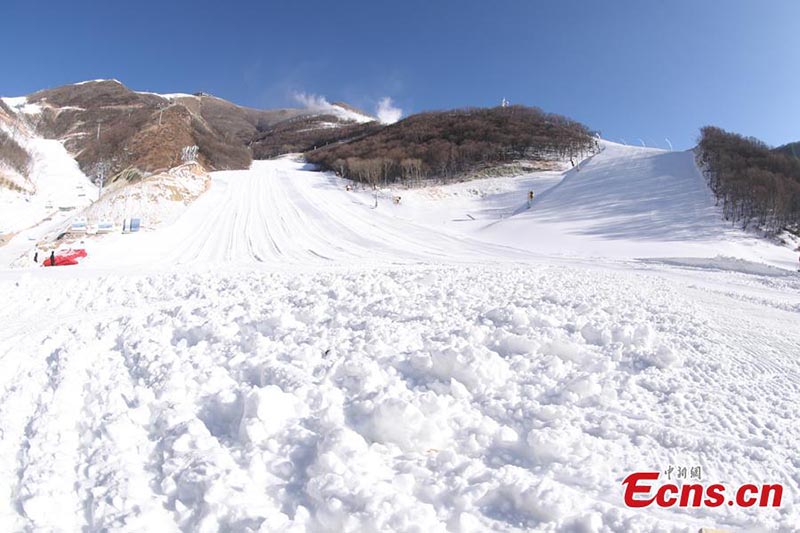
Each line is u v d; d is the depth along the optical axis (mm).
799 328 7801
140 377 5320
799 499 3215
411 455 3645
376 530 2703
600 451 3674
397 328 6379
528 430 4023
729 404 4527
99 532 2941
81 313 9367
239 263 17969
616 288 10633
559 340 5633
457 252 23812
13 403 4859
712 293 11406
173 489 3312
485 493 3115
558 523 2887
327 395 4398
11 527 3137
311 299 8422
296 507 3070
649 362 5496
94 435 4125
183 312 8180
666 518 3025
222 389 4809
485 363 4820
